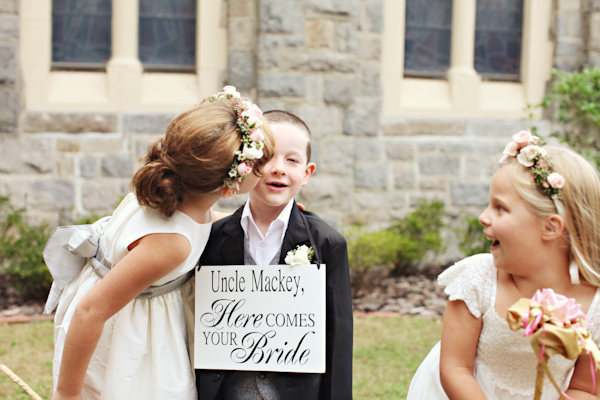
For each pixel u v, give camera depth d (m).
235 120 1.67
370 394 3.35
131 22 6.39
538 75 7.22
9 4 6.06
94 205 6.31
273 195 1.89
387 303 5.44
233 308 1.90
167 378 1.79
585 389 1.62
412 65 7.14
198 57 6.53
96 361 1.81
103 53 6.53
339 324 1.89
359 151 6.73
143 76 6.53
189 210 1.74
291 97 6.25
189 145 1.59
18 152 6.16
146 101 6.43
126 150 6.37
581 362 1.62
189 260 1.77
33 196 6.20
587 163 1.58
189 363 1.88
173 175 1.64
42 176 6.22
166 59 6.62
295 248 1.92
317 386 1.88
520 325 1.40
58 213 6.24
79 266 1.93
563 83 6.50
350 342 1.90
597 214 1.54
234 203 6.07
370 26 6.73
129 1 6.36
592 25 7.04
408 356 3.98
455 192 7.00
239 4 6.38
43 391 3.28
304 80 6.27
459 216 7.02
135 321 1.79
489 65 7.30
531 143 1.58
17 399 3.14
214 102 1.72
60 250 1.93
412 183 6.90
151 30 6.59
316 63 6.29
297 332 1.87
